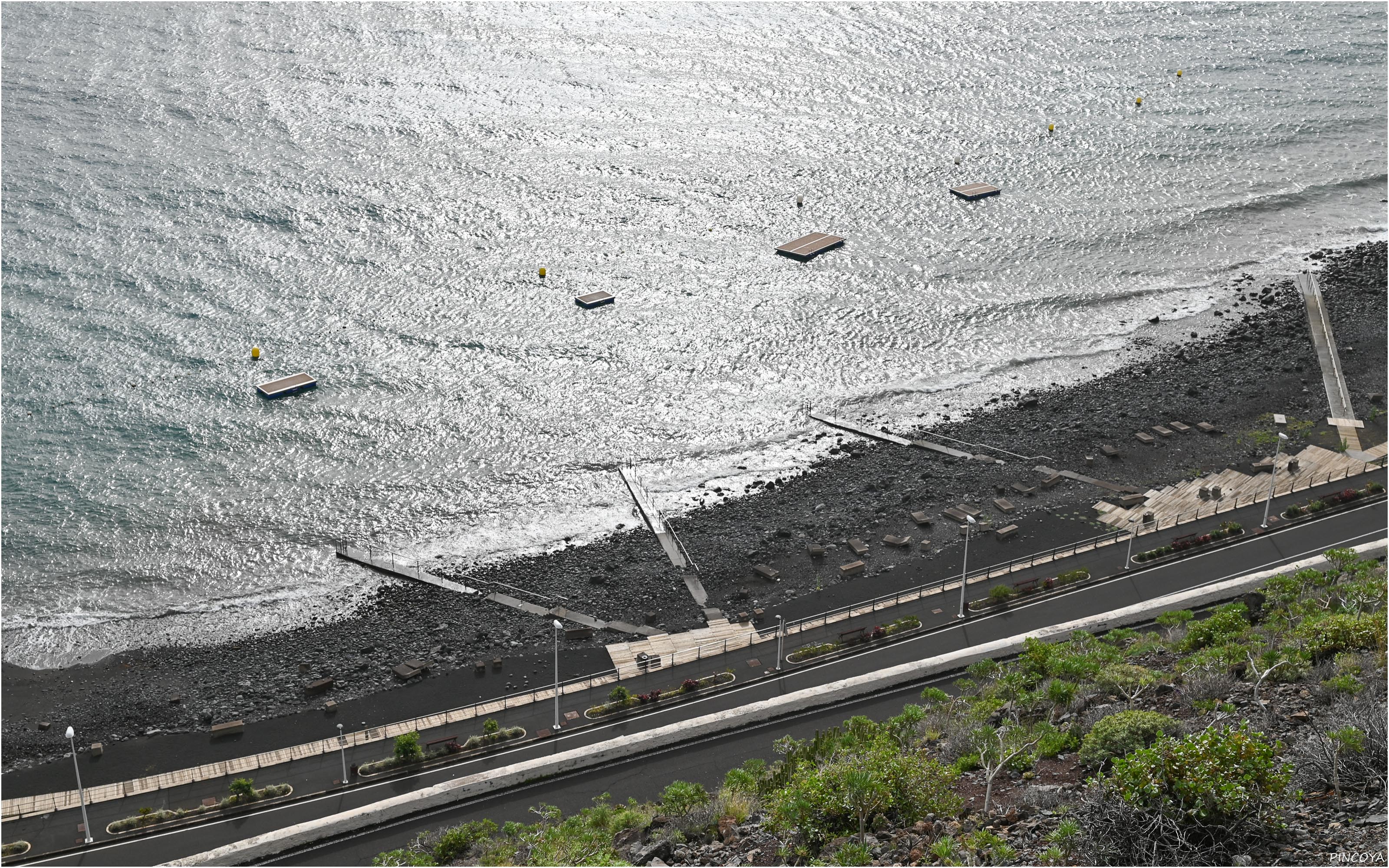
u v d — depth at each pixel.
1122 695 63.59
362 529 113.81
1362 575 79.00
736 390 137.50
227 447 124.75
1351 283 152.25
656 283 159.88
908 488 114.69
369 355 141.25
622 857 57.81
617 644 93.50
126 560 109.12
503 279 158.88
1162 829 42.50
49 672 94.62
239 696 89.44
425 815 70.31
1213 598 85.88
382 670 91.75
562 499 118.56
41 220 165.62
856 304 155.62
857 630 91.12
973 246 169.75
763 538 108.12
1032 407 129.50
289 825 73.50
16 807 76.88
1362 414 121.56
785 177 191.62
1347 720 49.44
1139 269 161.62
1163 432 119.88
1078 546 100.69
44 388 131.38
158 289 151.25
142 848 72.12
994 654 81.50
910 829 50.78
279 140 197.12
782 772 63.91
